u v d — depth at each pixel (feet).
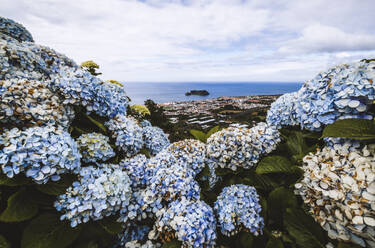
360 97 4.04
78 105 5.78
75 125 6.39
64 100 5.42
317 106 4.75
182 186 5.42
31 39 8.83
